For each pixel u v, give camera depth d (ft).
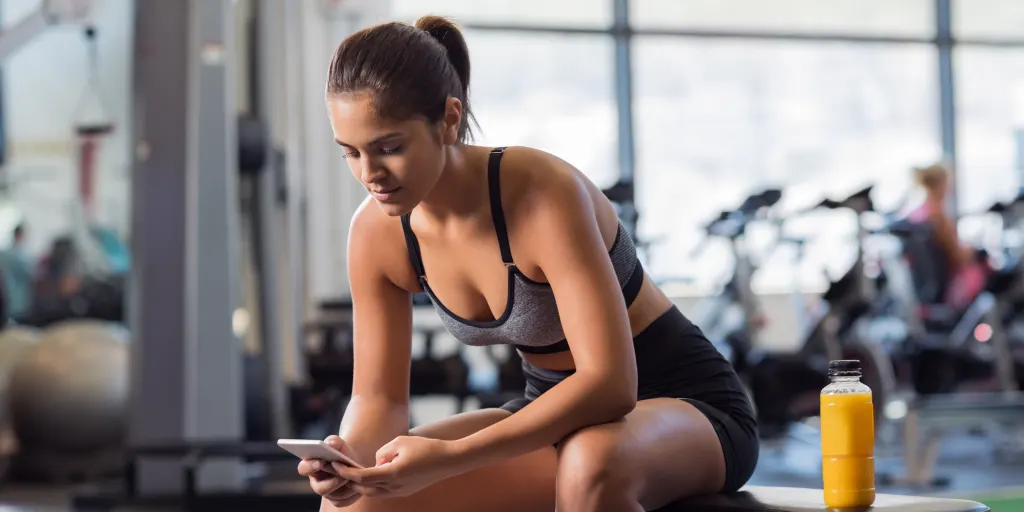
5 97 26.22
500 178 5.11
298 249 19.43
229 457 13.15
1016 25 30.07
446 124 4.81
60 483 17.63
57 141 26.25
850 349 19.30
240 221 17.66
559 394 4.84
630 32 27.84
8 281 22.57
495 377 19.12
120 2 26.63
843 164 29.04
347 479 4.77
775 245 21.17
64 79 26.48
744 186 28.53
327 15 25.17
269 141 16.10
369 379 5.73
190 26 13.67
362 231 5.62
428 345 18.63
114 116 26.30
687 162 28.32
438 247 5.38
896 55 29.43
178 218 13.62
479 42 27.25
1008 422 16.53
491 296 5.37
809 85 28.96
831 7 29.12
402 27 4.73
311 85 24.89
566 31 27.55
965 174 29.78
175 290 13.57
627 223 19.99
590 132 27.81
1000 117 30.04
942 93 29.60
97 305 22.04
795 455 20.66
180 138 13.58
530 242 5.05
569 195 5.02
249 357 16.76
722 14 28.53
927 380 20.21
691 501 5.35
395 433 5.64
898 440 21.66
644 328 5.73
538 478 5.67
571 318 4.93
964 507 5.00
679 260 27.89
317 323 19.08
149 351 13.53
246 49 16.74
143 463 13.64
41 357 17.93
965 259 20.94
